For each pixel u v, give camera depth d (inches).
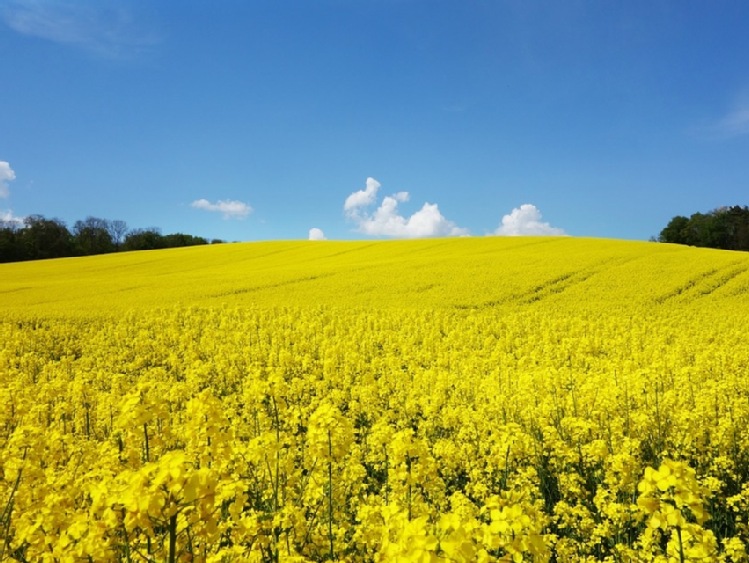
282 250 2488.9
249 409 353.7
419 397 426.0
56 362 675.4
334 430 195.9
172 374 644.7
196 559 130.0
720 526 247.9
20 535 155.3
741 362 585.6
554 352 692.7
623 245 2102.6
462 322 977.5
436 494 236.7
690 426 314.7
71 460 258.8
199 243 4677.7
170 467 105.7
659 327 888.9
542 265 1577.3
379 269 1649.9
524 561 149.0
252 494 221.5
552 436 312.0
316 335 862.5
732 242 3535.9
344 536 202.2
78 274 2032.5
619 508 215.8
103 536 133.2
